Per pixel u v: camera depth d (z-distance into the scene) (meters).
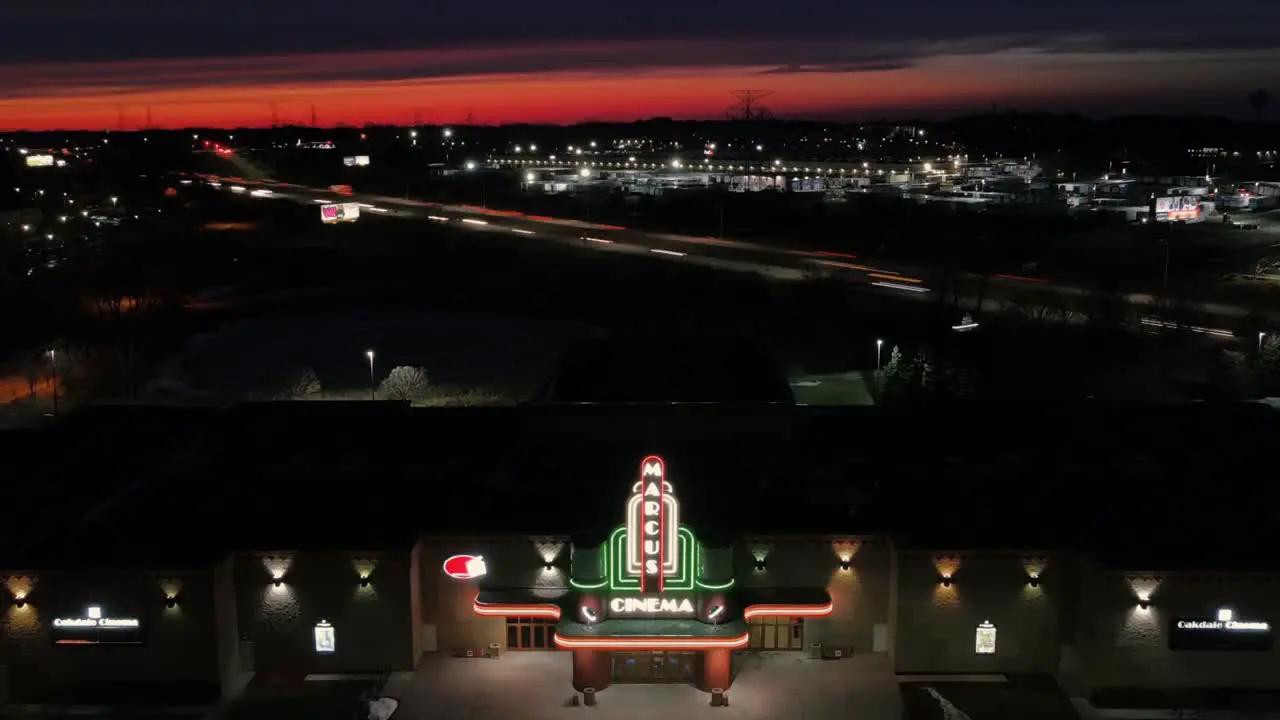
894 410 52.25
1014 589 37.72
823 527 39.28
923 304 105.12
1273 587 35.84
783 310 106.56
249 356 95.50
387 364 91.50
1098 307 97.06
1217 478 43.91
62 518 42.50
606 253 142.62
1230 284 111.25
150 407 54.47
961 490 42.72
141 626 36.75
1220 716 35.50
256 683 38.09
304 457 46.78
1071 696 36.81
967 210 177.75
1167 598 35.91
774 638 39.75
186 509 41.62
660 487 36.03
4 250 142.00
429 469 45.19
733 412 46.06
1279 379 73.88
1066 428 49.97
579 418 46.38
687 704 36.41
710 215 177.00
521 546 38.81
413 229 172.75
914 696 36.53
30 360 90.31
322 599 38.28
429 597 39.44
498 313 113.00
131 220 184.88
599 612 36.59
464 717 35.62
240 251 156.38
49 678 37.12
